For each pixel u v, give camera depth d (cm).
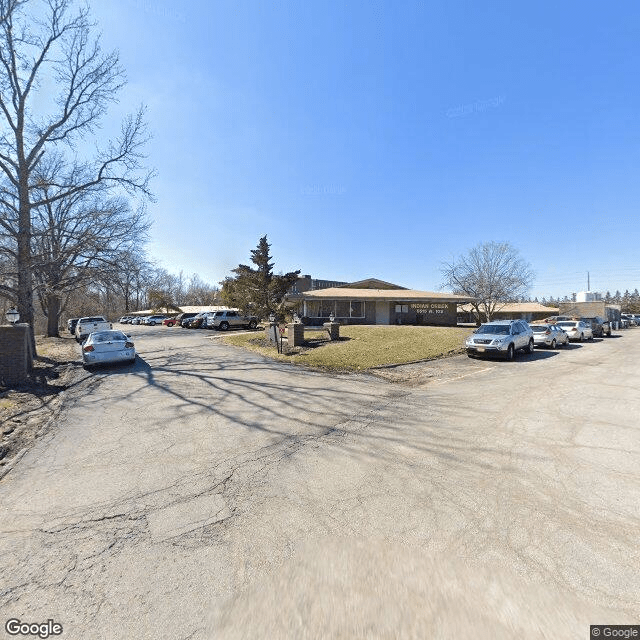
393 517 317
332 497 355
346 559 263
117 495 368
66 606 225
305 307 3041
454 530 296
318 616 212
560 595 225
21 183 1460
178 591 235
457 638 195
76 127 1680
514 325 1490
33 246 1908
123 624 211
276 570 253
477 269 3881
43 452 487
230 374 1035
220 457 461
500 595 226
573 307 4444
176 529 306
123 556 272
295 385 889
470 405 704
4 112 1440
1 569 259
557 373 1073
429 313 3300
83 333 2155
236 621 211
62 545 287
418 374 1052
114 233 1731
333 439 519
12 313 1055
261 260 2253
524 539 283
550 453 459
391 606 219
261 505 342
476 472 407
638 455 450
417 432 546
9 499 362
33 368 1123
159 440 526
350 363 1199
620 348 1819
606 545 275
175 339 2162
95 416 648
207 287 8838
